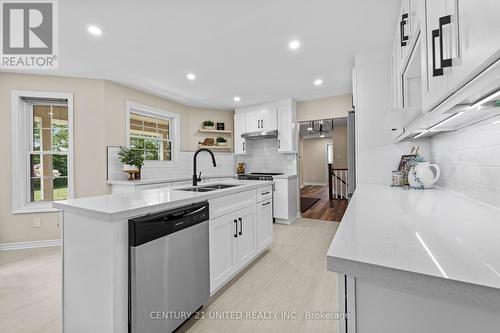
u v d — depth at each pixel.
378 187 2.01
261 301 1.83
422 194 1.58
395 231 0.75
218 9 1.82
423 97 0.92
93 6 1.78
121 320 1.22
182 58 2.65
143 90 3.75
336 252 0.58
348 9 1.82
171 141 4.43
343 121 6.83
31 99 3.09
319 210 5.15
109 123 3.31
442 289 0.45
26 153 3.10
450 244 0.63
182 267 1.51
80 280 1.33
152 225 1.31
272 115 4.48
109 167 3.29
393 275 0.50
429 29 0.85
